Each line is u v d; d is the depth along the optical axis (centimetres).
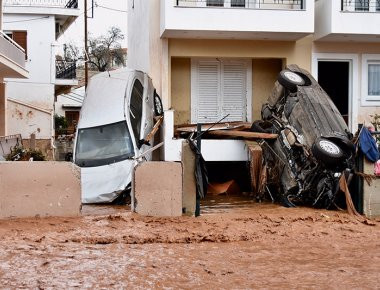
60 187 1284
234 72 2231
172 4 1967
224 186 1927
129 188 1633
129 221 1251
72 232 1140
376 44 2206
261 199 1748
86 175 1709
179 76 2205
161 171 1323
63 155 3366
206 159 1898
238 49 2141
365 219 1398
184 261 932
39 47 3400
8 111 3153
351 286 800
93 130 1841
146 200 1320
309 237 1178
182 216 1333
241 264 924
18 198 1256
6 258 914
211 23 1981
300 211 1506
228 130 1944
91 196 1652
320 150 1531
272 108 1938
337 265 930
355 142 1529
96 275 825
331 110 1753
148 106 1991
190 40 2123
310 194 1598
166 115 1900
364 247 1087
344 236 1195
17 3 3347
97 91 2000
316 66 2183
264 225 1277
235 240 1134
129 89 1942
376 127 2117
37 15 3391
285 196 1634
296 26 2011
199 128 1409
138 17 2588
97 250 997
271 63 2247
